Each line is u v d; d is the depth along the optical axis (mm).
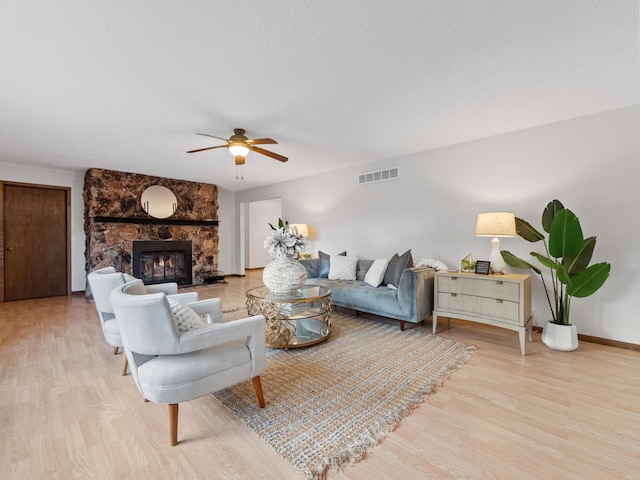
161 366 1552
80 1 1466
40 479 1323
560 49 1915
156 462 1431
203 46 1854
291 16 1601
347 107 2754
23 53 1902
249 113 2861
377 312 3531
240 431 1664
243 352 1788
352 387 2123
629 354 2682
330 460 1435
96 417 1784
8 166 4824
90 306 4555
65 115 2885
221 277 6684
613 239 2857
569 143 3070
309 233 5828
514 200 3422
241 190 7598
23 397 1998
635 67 2121
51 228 5266
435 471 1369
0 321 3777
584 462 1415
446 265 3895
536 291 3301
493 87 2408
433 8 1552
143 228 5695
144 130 3295
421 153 4199
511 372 2338
